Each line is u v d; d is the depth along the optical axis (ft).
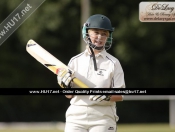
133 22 237.04
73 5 250.57
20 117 248.32
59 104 252.42
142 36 236.84
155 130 129.80
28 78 256.52
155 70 245.86
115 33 239.71
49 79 257.96
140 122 241.76
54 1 246.88
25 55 255.50
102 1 242.78
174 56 241.96
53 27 242.99
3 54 252.83
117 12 242.37
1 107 246.27
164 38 240.32
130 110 242.17
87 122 53.67
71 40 254.47
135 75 246.27
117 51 239.50
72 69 55.42
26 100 249.34
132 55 240.94
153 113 243.40
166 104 243.19
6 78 253.85
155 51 242.99
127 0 241.14
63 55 255.29
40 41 247.91
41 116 249.55
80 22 251.19
